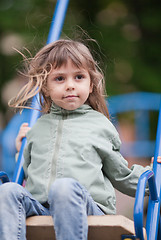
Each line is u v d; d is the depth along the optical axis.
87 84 2.68
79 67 2.65
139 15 7.19
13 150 5.32
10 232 2.14
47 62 2.69
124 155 5.69
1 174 2.48
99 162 2.59
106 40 6.91
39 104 3.25
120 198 5.46
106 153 2.60
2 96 6.88
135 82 6.70
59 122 2.70
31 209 2.28
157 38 7.11
